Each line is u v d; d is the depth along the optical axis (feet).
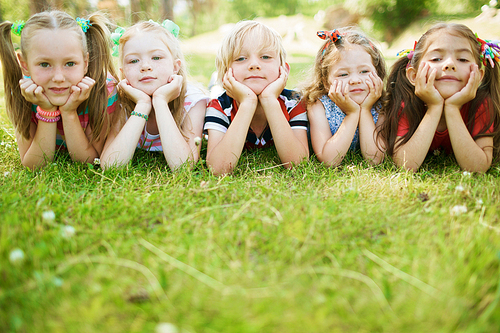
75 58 6.77
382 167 7.30
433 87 6.97
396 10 47.52
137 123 7.36
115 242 4.46
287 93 8.41
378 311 3.50
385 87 8.36
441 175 7.02
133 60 7.49
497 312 3.35
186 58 9.75
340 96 7.45
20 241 4.28
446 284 3.73
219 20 110.63
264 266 4.10
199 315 3.44
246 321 3.35
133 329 3.26
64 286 3.67
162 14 50.42
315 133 8.00
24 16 37.37
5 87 7.19
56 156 7.73
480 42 7.23
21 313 3.42
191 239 4.50
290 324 3.33
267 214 5.25
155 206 5.43
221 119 7.87
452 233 4.64
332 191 6.13
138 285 3.81
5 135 9.18
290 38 54.80
